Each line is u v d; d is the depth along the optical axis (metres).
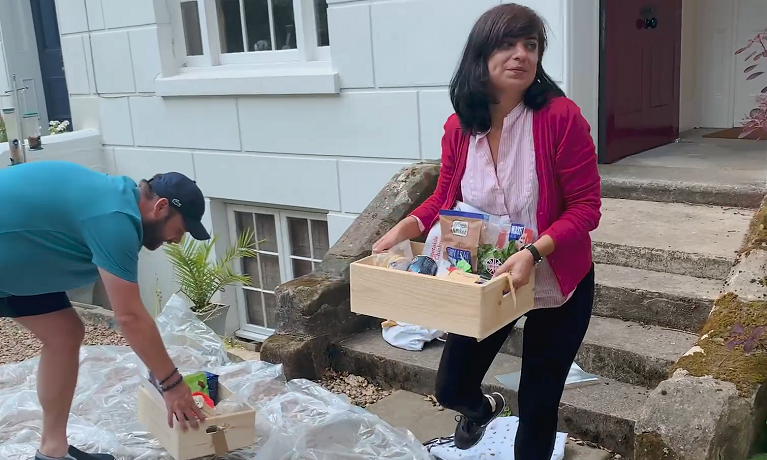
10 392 3.61
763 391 2.40
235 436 2.84
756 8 6.09
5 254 2.48
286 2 5.54
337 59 5.11
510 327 2.52
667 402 2.35
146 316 2.50
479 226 2.28
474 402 2.62
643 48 5.16
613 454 2.95
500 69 2.17
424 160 4.87
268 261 6.16
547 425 2.42
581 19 4.39
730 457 2.29
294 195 5.62
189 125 6.10
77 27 6.65
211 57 6.03
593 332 3.39
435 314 2.21
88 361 3.89
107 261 2.40
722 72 6.39
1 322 5.09
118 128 6.64
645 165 4.85
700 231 3.83
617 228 3.97
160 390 2.83
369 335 3.99
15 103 6.68
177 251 5.34
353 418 3.13
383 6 4.79
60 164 2.58
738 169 4.61
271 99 5.54
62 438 2.91
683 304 3.32
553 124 2.21
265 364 3.74
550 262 2.29
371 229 4.18
